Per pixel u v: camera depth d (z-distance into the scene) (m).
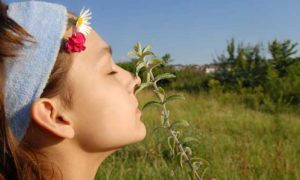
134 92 1.51
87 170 1.39
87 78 1.34
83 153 1.37
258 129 8.64
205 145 6.11
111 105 1.36
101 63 1.38
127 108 1.40
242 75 19.19
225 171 4.58
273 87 15.70
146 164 4.67
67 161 1.35
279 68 18.47
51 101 1.30
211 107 12.94
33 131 1.32
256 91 16.27
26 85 1.28
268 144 6.91
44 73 1.28
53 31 1.31
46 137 1.32
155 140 5.70
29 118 1.29
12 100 1.28
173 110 11.24
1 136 1.27
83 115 1.33
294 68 17.28
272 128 8.53
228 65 19.91
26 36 1.28
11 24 1.26
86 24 1.39
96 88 1.34
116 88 1.39
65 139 1.33
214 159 5.32
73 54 1.33
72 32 1.36
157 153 5.14
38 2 1.36
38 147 1.33
